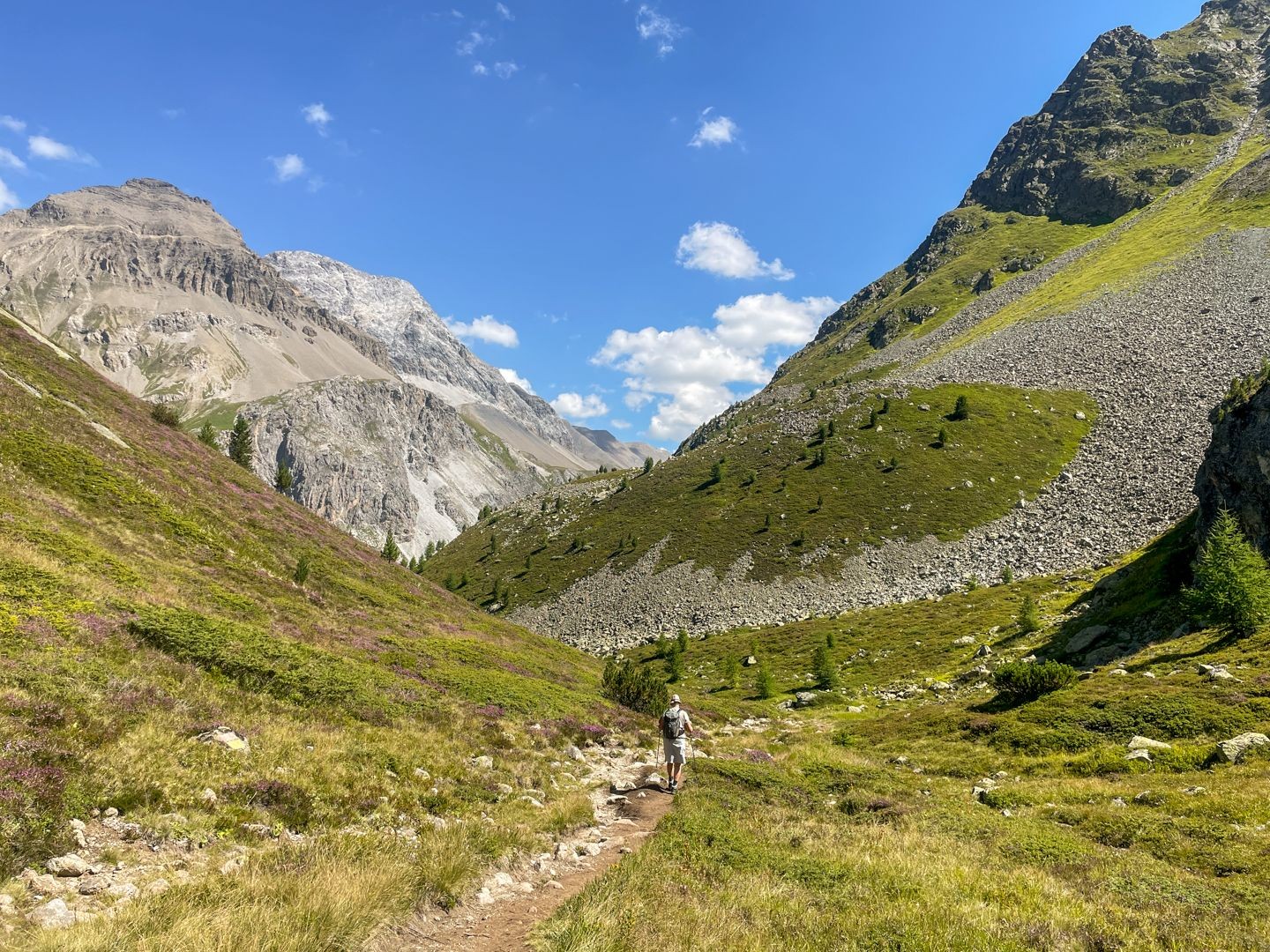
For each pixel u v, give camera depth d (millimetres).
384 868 10430
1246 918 10703
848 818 19000
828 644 72000
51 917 7887
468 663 38906
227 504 51219
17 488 30875
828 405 153875
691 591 105938
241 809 12688
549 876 12633
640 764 25844
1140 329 144625
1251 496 44969
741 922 10055
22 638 15953
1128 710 27406
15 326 59656
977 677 49625
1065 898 11562
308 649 25859
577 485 196500
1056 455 114250
